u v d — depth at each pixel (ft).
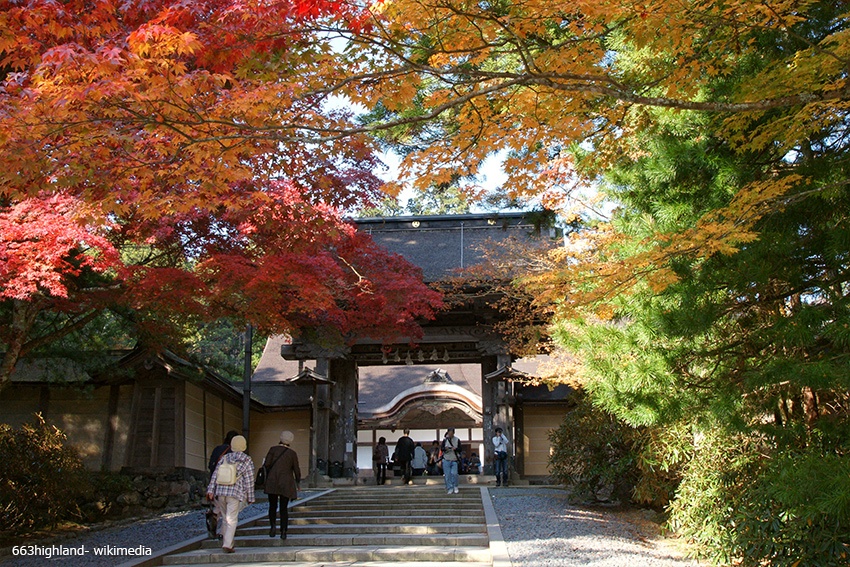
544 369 48.21
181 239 36.55
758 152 24.97
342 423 71.05
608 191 28.09
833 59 18.71
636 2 17.07
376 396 90.53
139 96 15.97
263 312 35.50
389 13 17.13
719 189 24.43
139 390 58.59
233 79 17.99
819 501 19.02
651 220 26.05
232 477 31.17
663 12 17.29
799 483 19.65
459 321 70.74
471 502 46.93
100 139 18.28
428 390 82.43
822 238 22.49
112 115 17.11
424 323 70.59
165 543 36.35
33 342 36.11
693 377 25.85
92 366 52.34
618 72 23.11
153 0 20.27
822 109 20.10
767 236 22.18
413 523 40.22
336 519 40.60
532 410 72.02
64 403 60.13
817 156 23.94
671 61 21.65
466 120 20.44
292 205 32.19
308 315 42.42
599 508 45.32
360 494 51.78
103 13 19.45
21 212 28.02
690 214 24.89
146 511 53.57
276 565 29.50
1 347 60.08
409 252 75.25
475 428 93.91
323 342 44.34
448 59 19.70
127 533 40.96
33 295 33.32
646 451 37.06
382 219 78.59
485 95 19.80
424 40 19.60
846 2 21.81
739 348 25.64
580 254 40.88
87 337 53.11
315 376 66.13
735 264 22.68
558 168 31.45
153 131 17.84
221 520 33.30
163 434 57.47
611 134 23.65
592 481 44.50
